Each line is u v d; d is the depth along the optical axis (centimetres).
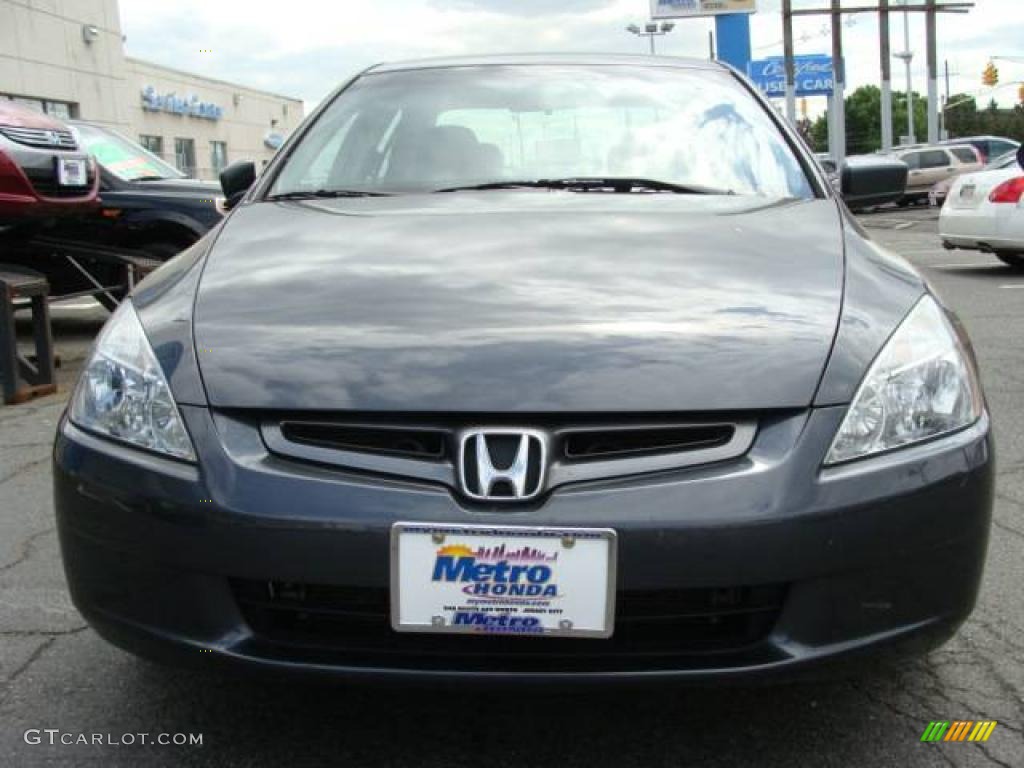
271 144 4091
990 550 320
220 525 185
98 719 228
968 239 1000
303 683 187
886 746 214
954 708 229
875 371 197
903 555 188
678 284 220
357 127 325
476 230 253
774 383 191
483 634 184
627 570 180
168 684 243
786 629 185
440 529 180
